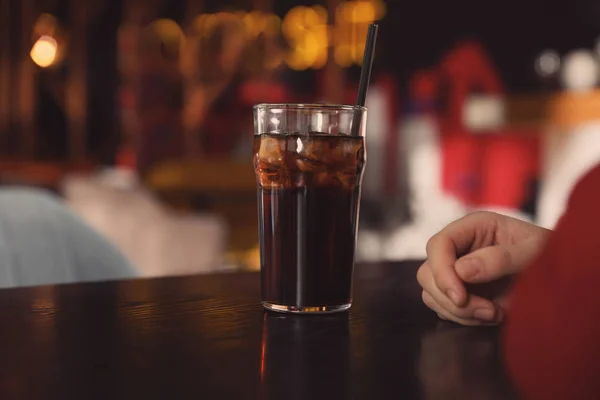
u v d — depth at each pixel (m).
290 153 0.68
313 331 0.62
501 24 6.12
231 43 7.31
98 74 7.40
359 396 0.45
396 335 0.61
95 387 0.46
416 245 5.32
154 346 0.57
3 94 7.23
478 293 0.67
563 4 5.75
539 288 0.41
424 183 6.11
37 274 1.43
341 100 6.91
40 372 0.50
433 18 6.49
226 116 7.40
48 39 7.16
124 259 1.56
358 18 6.81
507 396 0.45
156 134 7.39
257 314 0.70
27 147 7.29
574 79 4.81
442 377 0.49
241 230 6.33
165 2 7.34
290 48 7.14
